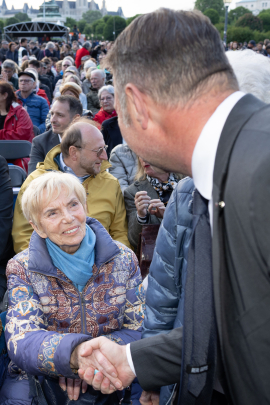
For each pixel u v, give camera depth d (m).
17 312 1.48
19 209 2.60
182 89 0.76
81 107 3.90
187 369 0.94
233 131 0.72
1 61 15.45
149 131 0.83
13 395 1.59
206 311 0.89
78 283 1.53
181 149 0.81
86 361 1.27
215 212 0.73
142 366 1.10
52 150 2.73
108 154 4.66
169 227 1.22
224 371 0.87
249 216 0.65
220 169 0.72
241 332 0.72
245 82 1.05
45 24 30.77
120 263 1.63
